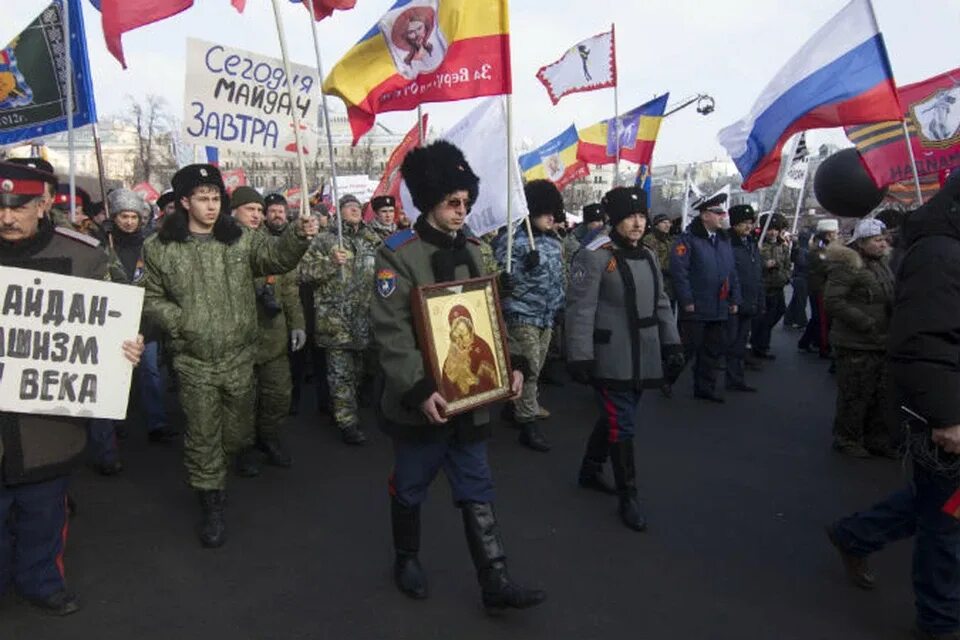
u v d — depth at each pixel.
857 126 5.66
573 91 8.56
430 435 2.98
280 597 3.28
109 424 4.78
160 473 4.88
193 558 3.65
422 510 4.27
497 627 3.05
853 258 5.20
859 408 5.26
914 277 2.70
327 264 5.30
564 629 3.04
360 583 3.41
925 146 5.54
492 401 3.00
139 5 4.37
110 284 3.01
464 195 2.95
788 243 9.52
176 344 3.72
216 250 3.75
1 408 2.82
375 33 4.40
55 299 2.92
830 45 5.30
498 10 4.11
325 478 4.80
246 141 4.99
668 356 4.12
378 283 2.95
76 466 3.05
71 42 4.70
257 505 4.34
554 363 7.73
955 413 2.61
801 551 3.79
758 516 4.22
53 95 4.80
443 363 2.86
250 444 4.07
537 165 11.07
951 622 2.89
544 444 5.41
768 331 9.29
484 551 3.03
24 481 2.87
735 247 7.50
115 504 4.33
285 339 4.89
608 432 4.15
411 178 2.97
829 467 5.08
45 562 3.05
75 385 2.95
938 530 2.83
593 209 7.77
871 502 4.45
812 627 3.08
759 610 3.21
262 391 4.84
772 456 5.31
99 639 2.94
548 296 5.39
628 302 3.97
